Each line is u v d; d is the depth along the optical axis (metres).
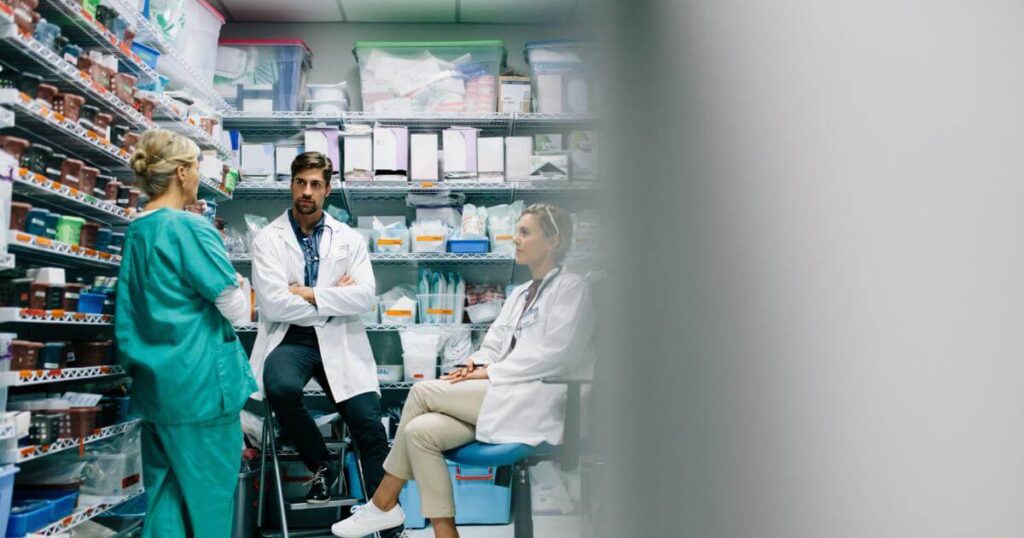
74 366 2.59
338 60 4.68
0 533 2.07
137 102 2.94
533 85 4.13
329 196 4.42
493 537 3.55
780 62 0.28
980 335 0.23
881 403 0.24
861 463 0.24
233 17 4.60
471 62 4.40
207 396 2.41
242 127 4.45
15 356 2.21
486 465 2.05
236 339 2.62
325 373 3.23
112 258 2.73
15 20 2.15
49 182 2.34
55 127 2.38
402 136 4.27
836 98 0.26
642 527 0.33
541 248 2.18
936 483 0.23
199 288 2.40
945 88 0.24
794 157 0.27
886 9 0.25
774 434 0.27
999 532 0.22
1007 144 0.23
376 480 3.11
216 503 2.46
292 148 4.27
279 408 3.10
